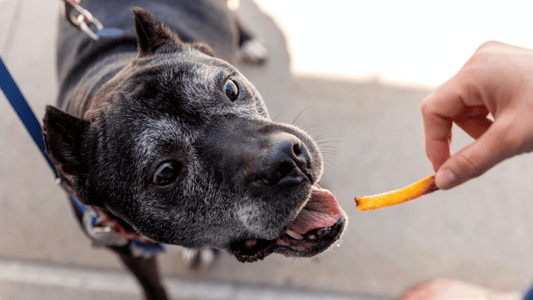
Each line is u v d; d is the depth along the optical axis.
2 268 0.93
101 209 0.68
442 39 1.17
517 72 0.55
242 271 0.92
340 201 0.97
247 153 0.61
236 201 0.62
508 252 0.91
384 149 1.03
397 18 1.21
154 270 0.81
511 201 0.96
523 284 0.88
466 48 1.15
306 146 0.65
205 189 0.63
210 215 0.64
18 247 0.95
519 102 0.54
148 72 0.65
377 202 0.59
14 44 1.19
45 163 1.05
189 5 0.85
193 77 0.64
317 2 1.24
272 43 1.18
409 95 1.10
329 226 0.65
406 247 0.93
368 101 1.09
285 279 0.91
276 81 1.13
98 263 0.94
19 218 0.98
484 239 0.92
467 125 0.61
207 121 0.63
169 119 0.63
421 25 1.19
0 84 0.65
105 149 0.65
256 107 0.68
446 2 1.22
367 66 1.14
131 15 0.82
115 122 0.64
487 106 0.57
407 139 1.04
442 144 0.61
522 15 1.19
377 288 0.89
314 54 1.16
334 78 1.13
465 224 0.94
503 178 0.98
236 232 0.64
